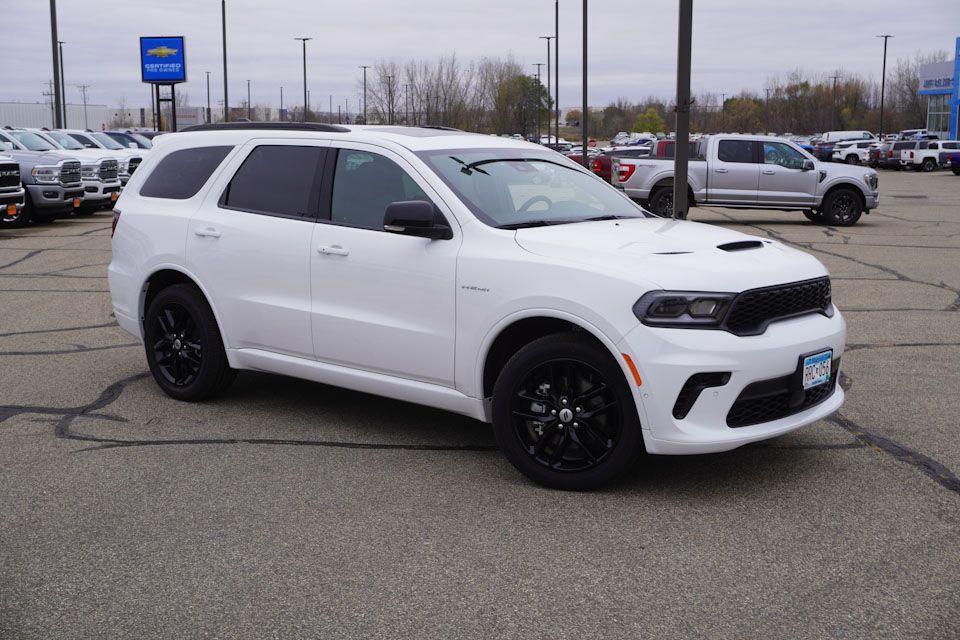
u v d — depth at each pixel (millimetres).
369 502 4465
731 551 3887
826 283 4824
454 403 4977
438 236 4914
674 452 4289
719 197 19828
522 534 4078
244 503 4461
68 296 10719
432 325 4961
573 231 4867
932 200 28250
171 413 5996
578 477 4535
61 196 19484
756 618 3324
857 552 3865
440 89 65562
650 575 3672
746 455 5098
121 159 25359
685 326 4242
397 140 5363
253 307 5750
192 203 6133
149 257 6227
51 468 4957
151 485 4703
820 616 3334
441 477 4805
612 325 4289
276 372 5832
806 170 19500
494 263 4703
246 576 3686
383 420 5840
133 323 6457
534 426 4684
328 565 3781
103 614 3389
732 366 4227
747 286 4336
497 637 3209
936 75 71625
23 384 6719
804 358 4461
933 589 3531
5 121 55250
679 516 4266
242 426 5707
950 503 4398
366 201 5340
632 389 4289
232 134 6137
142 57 48719
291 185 5695
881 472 4820
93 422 5793
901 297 10391
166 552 3912
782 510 4324
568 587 3576
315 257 5418
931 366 7090
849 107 118125
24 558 3863
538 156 5859
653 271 4340
